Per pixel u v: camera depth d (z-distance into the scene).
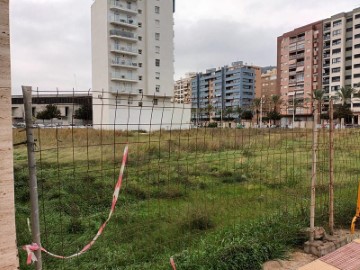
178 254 3.40
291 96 81.50
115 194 2.55
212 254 3.26
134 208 5.61
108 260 3.48
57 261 3.46
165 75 55.97
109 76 51.03
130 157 9.30
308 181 7.39
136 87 53.66
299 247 3.71
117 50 50.97
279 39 85.44
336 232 4.06
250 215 4.83
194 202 5.81
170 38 56.28
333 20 71.75
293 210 4.72
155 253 3.64
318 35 75.12
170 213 5.16
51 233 4.32
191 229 4.45
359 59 68.06
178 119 22.14
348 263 3.04
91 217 5.14
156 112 20.70
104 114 19.41
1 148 1.60
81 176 7.66
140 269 3.21
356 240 3.56
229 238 3.75
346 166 8.23
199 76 117.62
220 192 6.78
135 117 19.64
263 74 102.75
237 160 9.40
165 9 55.31
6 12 1.60
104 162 9.04
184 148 9.82
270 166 9.31
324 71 74.75
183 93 130.38
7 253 1.64
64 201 5.90
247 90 98.69
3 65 1.60
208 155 9.51
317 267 2.98
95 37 54.22
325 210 4.56
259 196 6.20
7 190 1.63
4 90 1.61
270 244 3.55
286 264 3.31
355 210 4.65
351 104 66.25
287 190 6.51
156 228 4.52
